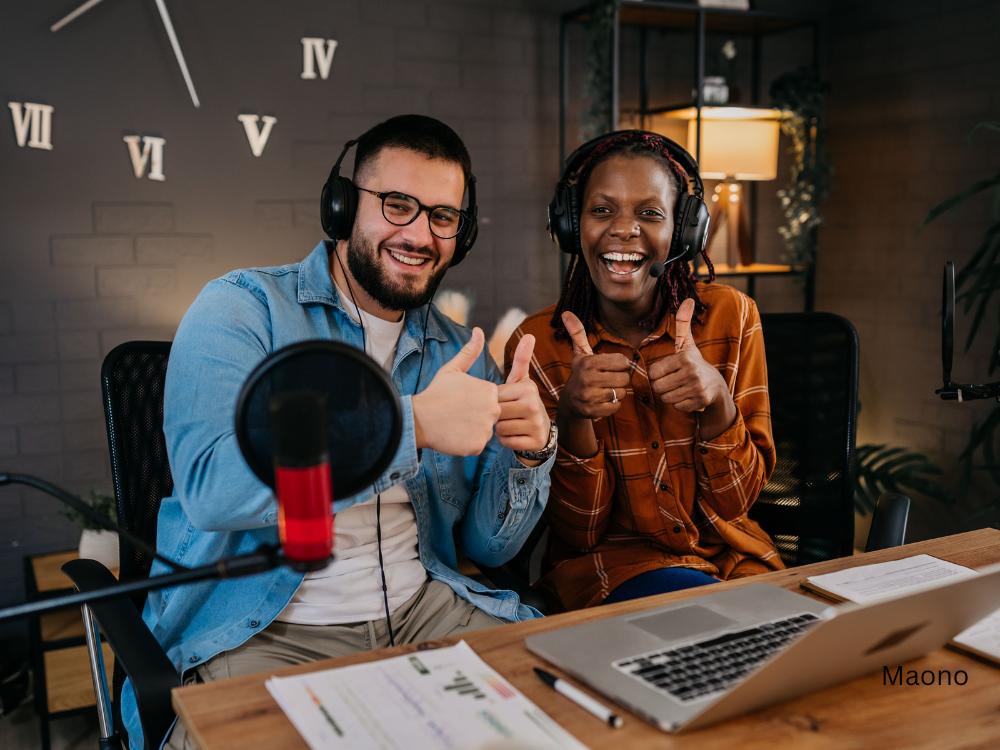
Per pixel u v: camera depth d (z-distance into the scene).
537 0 2.84
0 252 2.22
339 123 2.60
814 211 2.96
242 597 1.11
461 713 0.65
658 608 0.87
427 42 2.69
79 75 2.25
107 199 2.32
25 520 2.30
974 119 2.66
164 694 0.82
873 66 3.04
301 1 2.50
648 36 3.00
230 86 2.44
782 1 3.14
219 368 1.05
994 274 2.25
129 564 1.19
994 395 1.06
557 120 2.94
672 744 0.62
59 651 2.04
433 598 1.21
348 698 0.67
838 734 0.64
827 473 1.53
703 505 1.44
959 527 2.72
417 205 1.16
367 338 1.27
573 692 0.68
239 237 2.50
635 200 1.37
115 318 2.37
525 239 2.94
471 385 0.89
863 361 3.12
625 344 1.45
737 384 1.46
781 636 0.79
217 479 0.95
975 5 2.64
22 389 2.28
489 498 1.24
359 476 0.62
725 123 2.85
